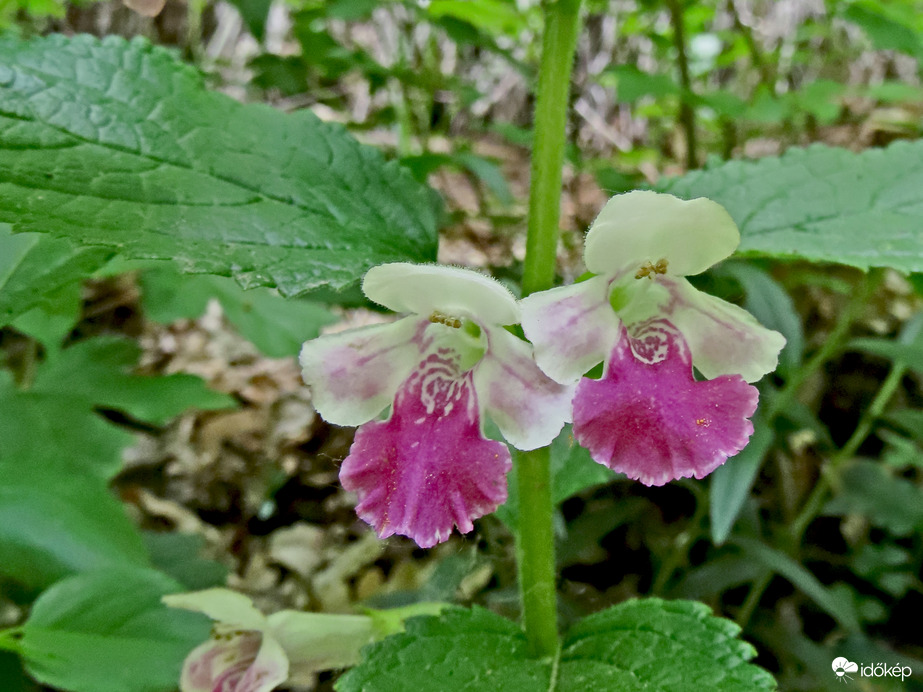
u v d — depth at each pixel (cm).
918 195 8
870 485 15
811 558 17
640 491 17
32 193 6
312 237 7
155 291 17
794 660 14
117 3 28
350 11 17
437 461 7
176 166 7
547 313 7
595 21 30
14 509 10
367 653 7
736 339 7
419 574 16
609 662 7
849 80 32
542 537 8
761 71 21
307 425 21
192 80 8
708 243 7
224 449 20
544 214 8
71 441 12
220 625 10
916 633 16
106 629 9
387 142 30
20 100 7
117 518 11
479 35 18
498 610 13
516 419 7
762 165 9
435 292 7
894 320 21
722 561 13
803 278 18
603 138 32
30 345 16
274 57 17
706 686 7
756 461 12
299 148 8
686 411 7
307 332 17
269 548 18
